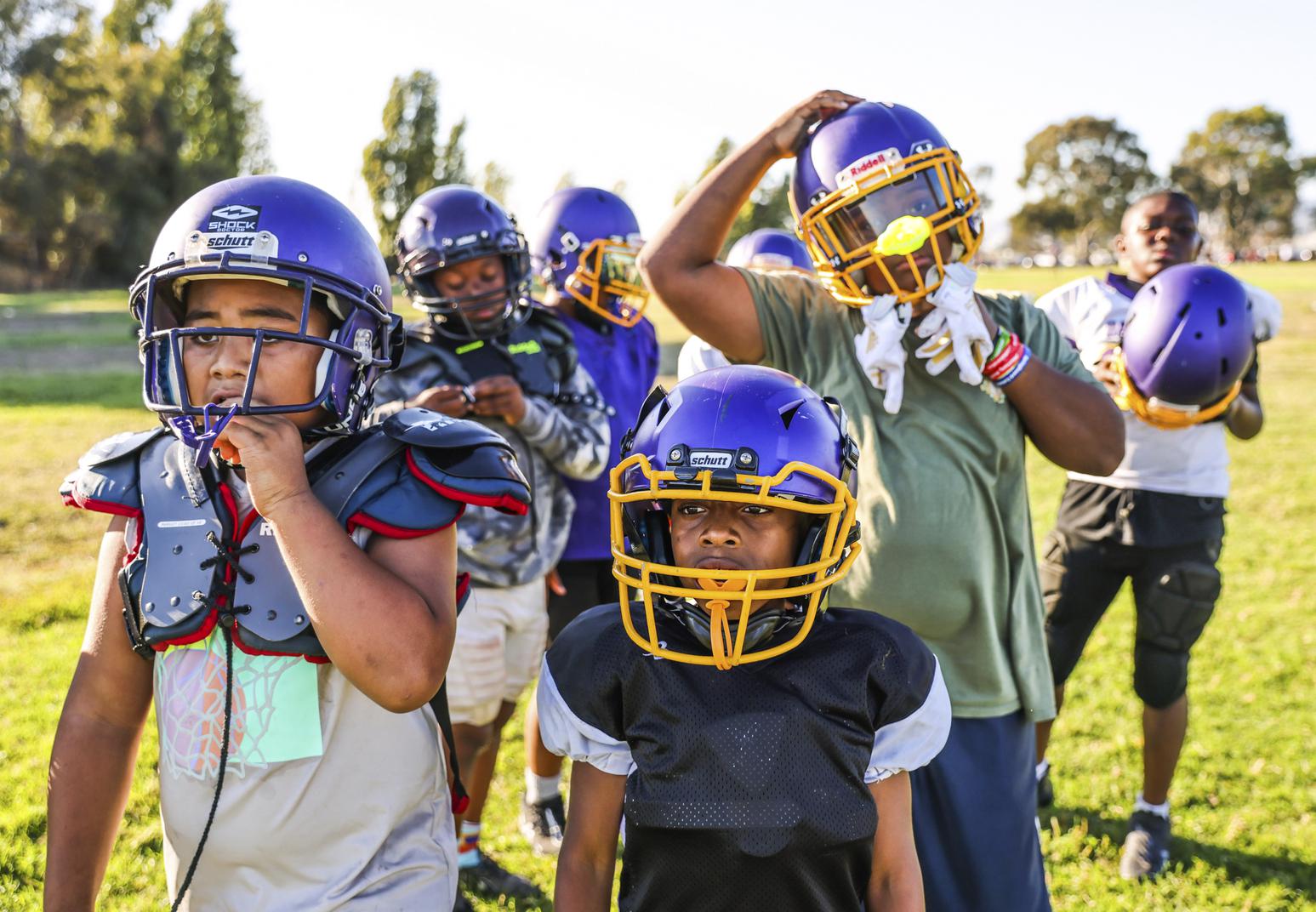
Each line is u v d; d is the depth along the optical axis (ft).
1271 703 15.51
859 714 5.61
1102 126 321.93
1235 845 12.05
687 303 7.91
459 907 10.59
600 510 12.80
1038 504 26.78
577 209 13.92
